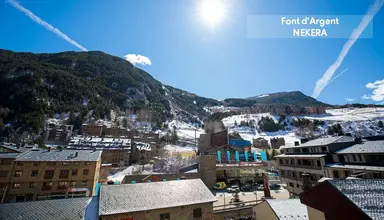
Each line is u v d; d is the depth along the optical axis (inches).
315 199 445.1
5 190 1533.0
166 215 830.5
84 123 5349.4
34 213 729.0
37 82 6131.9
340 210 364.8
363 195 349.4
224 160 2699.3
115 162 3602.4
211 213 911.0
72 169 1750.7
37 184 1630.2
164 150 4431.6
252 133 6948.8
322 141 1582.2
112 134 5113.2
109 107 7003.0
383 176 959.6
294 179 1654.8
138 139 4965.6
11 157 1595.7
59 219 717.3
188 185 1010.1
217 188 2005.4
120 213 742.5
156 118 7623.0
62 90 6510.8
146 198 850.1
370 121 6638.8
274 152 3754.9
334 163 1326.3
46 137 4224.9
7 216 696.4
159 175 1926.7
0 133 4185.5
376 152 1090.7
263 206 810.8
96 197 892.0
